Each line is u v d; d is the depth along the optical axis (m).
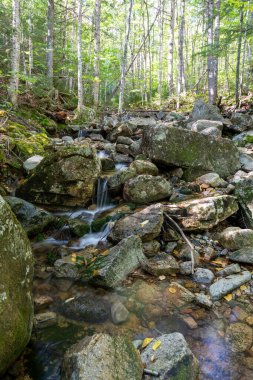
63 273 3.44
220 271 3.45
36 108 9.52
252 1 10.73
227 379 2.19
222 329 2.67
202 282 3.31
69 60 15.23
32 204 4.50
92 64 17.69
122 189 5.04
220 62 24.97
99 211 4.79
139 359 2.18
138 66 24.98
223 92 17.11
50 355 2.38
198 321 2.77
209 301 2.96
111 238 3.98
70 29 21.14
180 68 17.94
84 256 3.71
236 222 4.47
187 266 3.49
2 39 10.38
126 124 8.91
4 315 1.91
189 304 2.99
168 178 5.69
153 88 25.98
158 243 3.91
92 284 3.26
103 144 7.58
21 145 6.11
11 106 7.86
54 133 8.86
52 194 4.82
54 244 4.17
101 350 2.09
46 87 11.31
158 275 3.42
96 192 5.08
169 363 2.13
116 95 23.36
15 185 5.25
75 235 4.28
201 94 18.06
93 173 4.84
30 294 2.36
